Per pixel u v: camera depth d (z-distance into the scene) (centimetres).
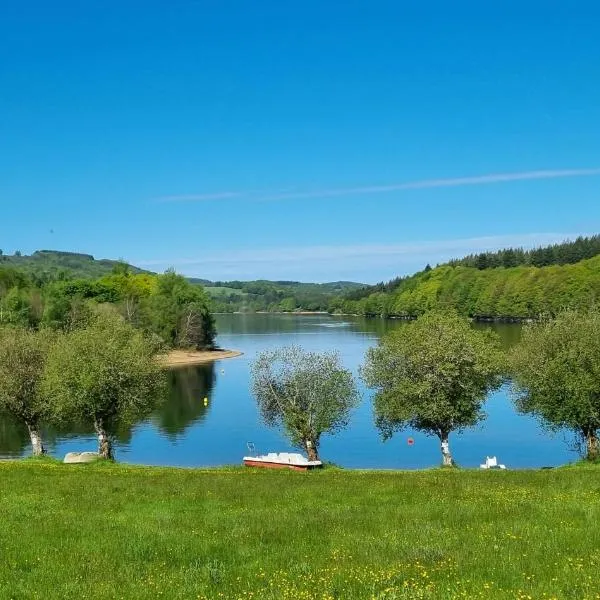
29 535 1836
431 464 6450
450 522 1850
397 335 5653
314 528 1834
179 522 1992
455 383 5350
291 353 5916
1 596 1265
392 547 1520
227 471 4191
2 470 3831
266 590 1235
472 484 2777
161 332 16712
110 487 2836
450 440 7500
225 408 9656
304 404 5747
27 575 1428
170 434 7944
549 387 4916
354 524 1875
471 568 1317
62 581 1375
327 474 3744
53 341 6156
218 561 1512
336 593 1190
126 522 2023
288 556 1517
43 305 16125
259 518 2014
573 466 4675
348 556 1473
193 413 9306
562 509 1961
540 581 1199
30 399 5772
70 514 2177
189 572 1406
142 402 5588
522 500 2194
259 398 5903
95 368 5253
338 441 7538
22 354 5841
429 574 1287
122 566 1484
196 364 15212
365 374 5738
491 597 1108
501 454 6812
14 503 2420
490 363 5400
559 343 5041
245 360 15762
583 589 1134
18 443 7325
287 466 5284
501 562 1343
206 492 2642
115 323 6019
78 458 5156
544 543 1510
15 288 16212
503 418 8706
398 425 5691
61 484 2989
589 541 1515
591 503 2059
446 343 5372
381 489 2666
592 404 4756
